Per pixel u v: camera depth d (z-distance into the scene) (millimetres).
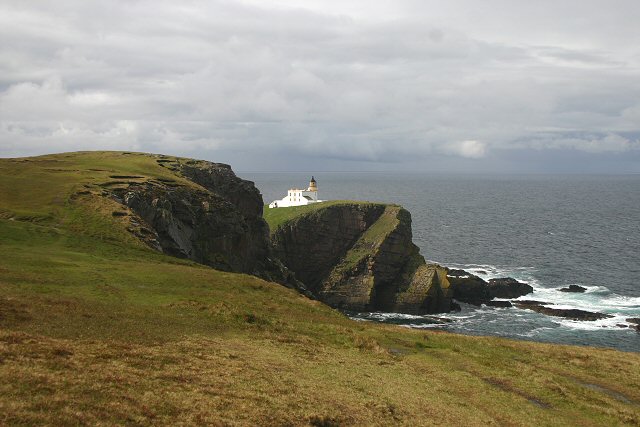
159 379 24672
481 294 128625
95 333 30953
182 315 41656
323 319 53375
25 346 25500
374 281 135250
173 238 85438
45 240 62438
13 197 78750
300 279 150625
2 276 43156
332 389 29203
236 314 44312
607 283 138000
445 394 33156
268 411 23141
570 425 31219
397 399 29859
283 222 151625
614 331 99875
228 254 104125
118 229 73000
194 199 103188
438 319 115312
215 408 22266
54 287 43094
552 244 196750
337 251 151125
